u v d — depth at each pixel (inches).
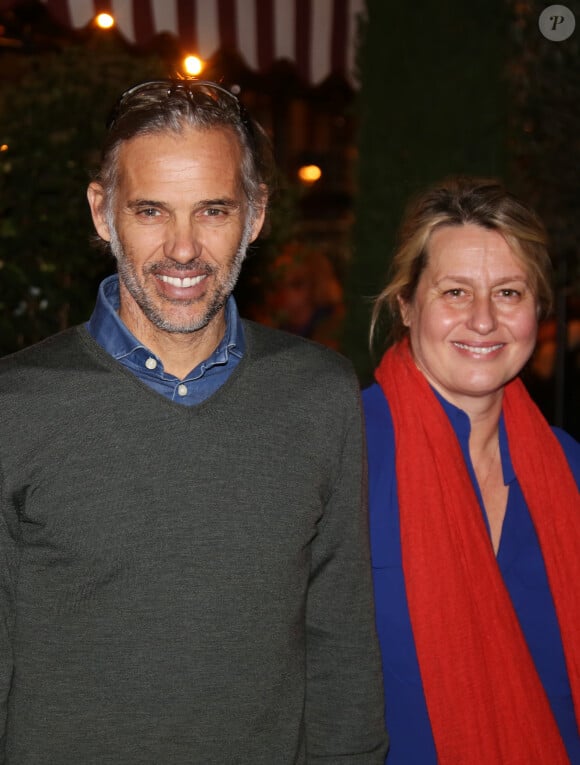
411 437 85.1
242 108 67.0
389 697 80.7
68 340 67.6
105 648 62.7
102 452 63.9
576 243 149.6
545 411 179.2
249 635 64.9
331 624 72.6
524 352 83.2
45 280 137.8
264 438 67.6
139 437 64.6
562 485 88.6
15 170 136.2
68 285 139.3
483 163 153.9
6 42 189.0
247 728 65.0
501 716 81.6
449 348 83.0
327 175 341.1
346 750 72.1
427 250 82.9
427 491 83.5
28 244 137.1
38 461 63.1
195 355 67.4
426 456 84.5
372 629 73.9
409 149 159.2
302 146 338.6
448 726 79.7
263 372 69.7
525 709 81.4
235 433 66.9
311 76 170.4
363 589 73.4
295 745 67.9
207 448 65.8
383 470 84.8
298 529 67.4
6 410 63.3
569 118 149.2
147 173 62.9
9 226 136.6
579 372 171.0
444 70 155.4
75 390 64.7
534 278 81.7
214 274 65.1
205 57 161.2
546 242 81.7
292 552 67.0
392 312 89.8
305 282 269.4
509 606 82.7
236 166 64.9
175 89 64.7
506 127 153.5
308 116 337.7
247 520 65.6
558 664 85.5
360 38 165.0
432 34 156.0
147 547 63.4
